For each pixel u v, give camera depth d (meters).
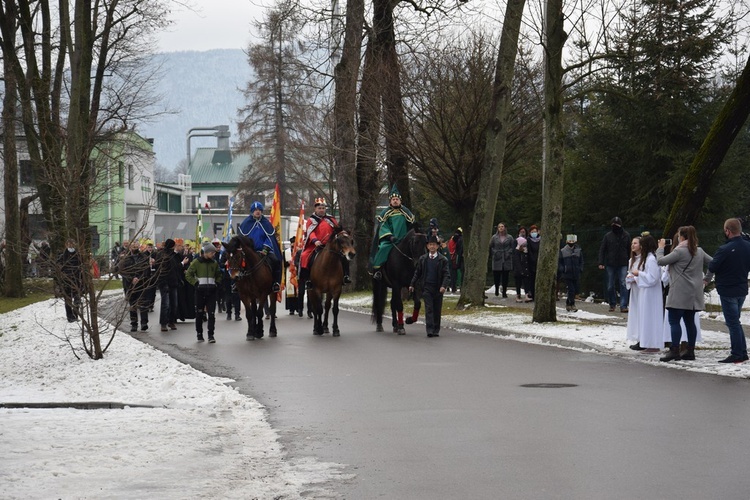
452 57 34.28
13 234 41.56
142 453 9.08
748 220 41.69
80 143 26.45
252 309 21.80
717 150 18.33
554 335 20.27
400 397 12.55
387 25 35.31
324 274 22.09
